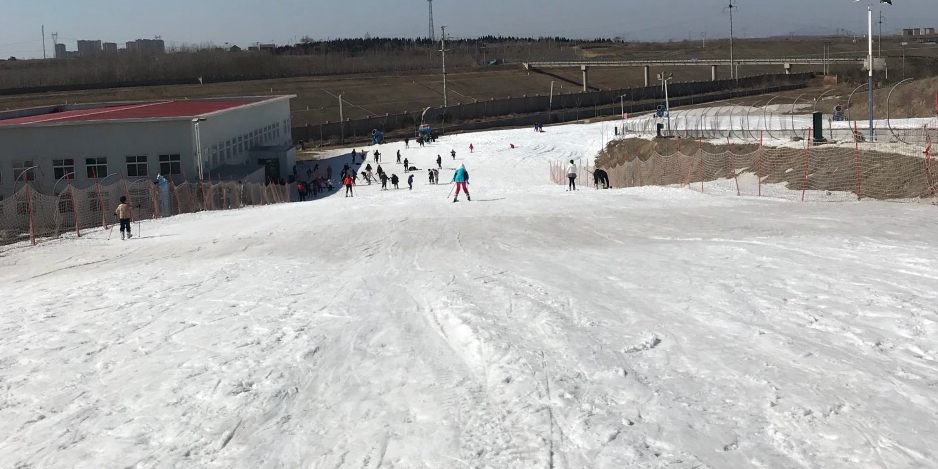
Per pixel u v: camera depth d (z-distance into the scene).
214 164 58.28
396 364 10.33
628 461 7.03
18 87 125.00
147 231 29.98
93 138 51.94
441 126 111.50
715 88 136.00
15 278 20.83
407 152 82.88
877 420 7.64
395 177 61.03
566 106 130.12
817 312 11.45
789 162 35.56
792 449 7.13
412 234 23.91
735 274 14.52
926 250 15.95
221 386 9.79
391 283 16.08
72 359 11.49
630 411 8.16
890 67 118.25
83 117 55.69
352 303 14.25
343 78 146.75
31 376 10.74
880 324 10.73
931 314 11.02
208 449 7.95
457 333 11.65
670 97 133.62
